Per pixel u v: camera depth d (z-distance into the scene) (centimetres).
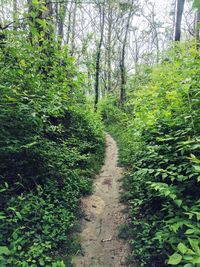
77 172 540
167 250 254
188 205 251
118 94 2419
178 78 353
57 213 362
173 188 249
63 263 268
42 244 288
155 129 373
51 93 402
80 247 320
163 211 328
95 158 744
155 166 342
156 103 433
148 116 394
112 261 296
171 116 347
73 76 471
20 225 302
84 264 291
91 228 376
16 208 315
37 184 393
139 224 348
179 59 395
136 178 396
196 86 316
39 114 373
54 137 591
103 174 641
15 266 247
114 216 408
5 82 342
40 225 321
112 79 2558
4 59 346
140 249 288
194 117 297
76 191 464
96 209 438
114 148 968
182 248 157
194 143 278
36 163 407
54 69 425
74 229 362
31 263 264
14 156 377
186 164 268
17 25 319
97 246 328
